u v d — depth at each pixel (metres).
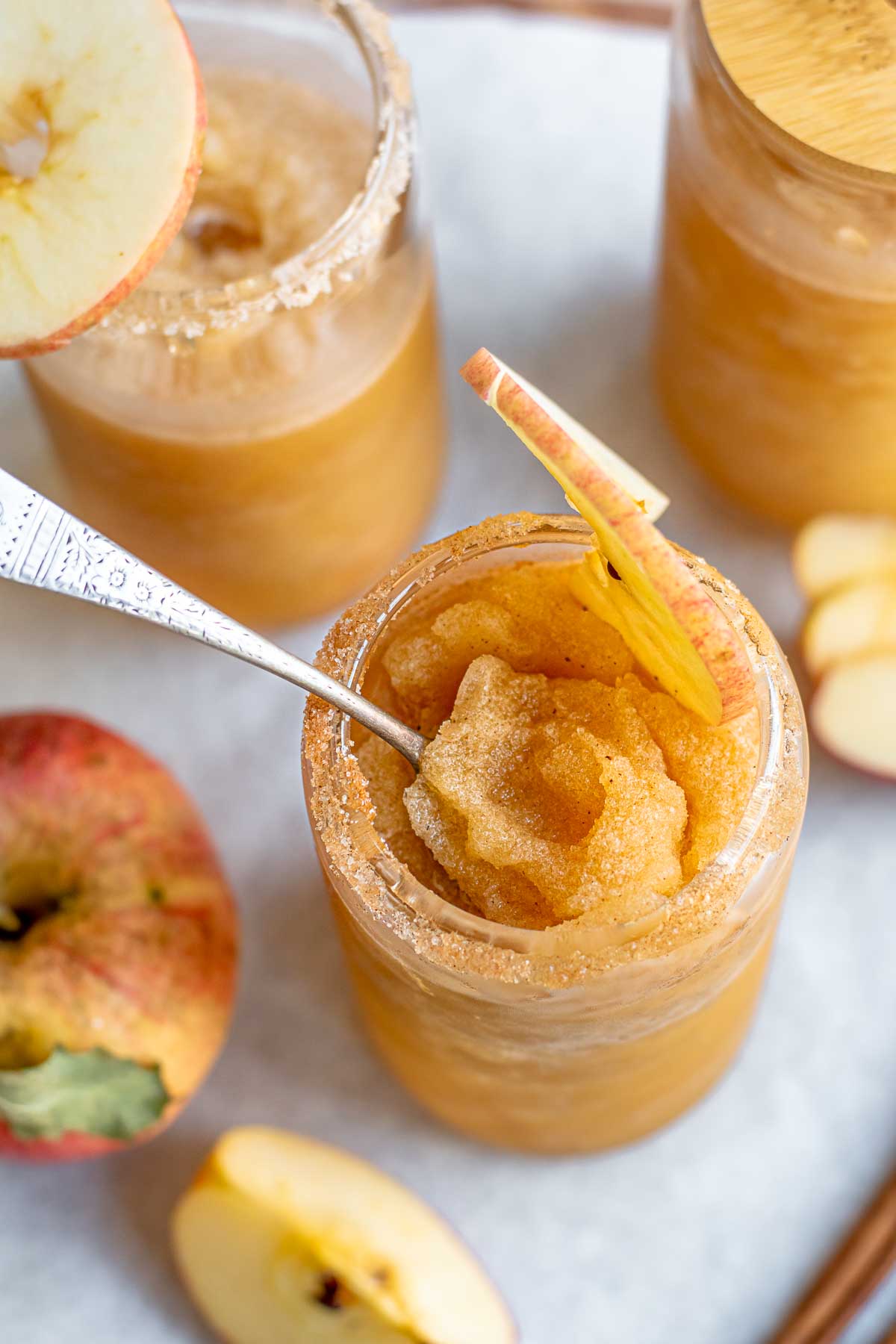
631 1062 0.41
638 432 0.52
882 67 0.42
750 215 0.43
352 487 0.47
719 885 0.37
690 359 0.48
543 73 0.54
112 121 0.40
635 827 0.38
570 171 0.53
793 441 0.47
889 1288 0.46
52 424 0.46
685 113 0.44
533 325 0.52
